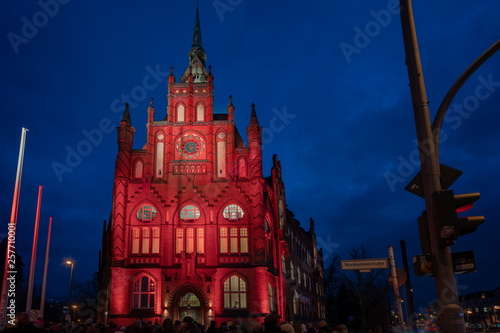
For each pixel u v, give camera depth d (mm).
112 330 19234
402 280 14602
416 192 8625
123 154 45469
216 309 41750
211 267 43031
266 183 48969
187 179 45531
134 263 42875
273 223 50688
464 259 7801
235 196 45375
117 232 43312
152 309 41781
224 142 47438
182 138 47000
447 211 7789
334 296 93938
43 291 39281
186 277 42500
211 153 46469
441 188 8234
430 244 8109
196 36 57375
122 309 41375
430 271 7879
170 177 45531
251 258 43562
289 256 56375
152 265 42719
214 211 44781
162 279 42375
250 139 47500
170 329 11445
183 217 44750
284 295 51781
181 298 42500
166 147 46438
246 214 44938
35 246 34406
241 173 46844
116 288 41844
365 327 56562
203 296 42094
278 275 49594
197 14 58844
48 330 15688
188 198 45000
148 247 43656
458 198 8172
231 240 44312
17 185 29203
